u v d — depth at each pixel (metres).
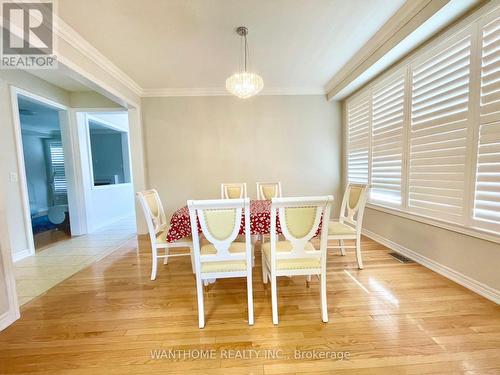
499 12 1.62
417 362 1.25
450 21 1.92
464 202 1.92
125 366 1.27
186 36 2.31
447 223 2.07
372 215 3.27
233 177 4.00
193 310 1.77
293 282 2.15
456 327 1.49
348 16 2.09
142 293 2.02
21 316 1.71
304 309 1.73
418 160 2.40
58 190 6.19
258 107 3.94
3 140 2.78
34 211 5.31
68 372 1.23
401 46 2.30
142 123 3.85
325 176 4.08
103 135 6.54
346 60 2.95
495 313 1.61
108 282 2.23
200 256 1.55
